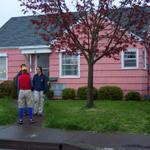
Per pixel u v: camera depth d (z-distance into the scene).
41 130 13.51
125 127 13.48
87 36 18.77
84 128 13.52
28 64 26.73
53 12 16.95
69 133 12.96
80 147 11.30
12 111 16.67
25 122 15.08
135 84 24.12
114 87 23.56
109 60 24.50
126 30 17.22
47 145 11.70
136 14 16.95
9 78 27.25
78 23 17.22
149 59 24.95
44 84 16.34
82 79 25.06
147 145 11.30
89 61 17.41
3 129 13.79
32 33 27.88
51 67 25.81
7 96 23.89
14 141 12.05
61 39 17.22
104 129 13.27
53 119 14.55
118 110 16.53
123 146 11.22
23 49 26.59
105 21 17.34
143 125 13.65
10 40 27.88
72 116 15.09
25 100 14.94
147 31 19.72
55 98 25.23
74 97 24.42
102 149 11.04
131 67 24.20
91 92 17.38
